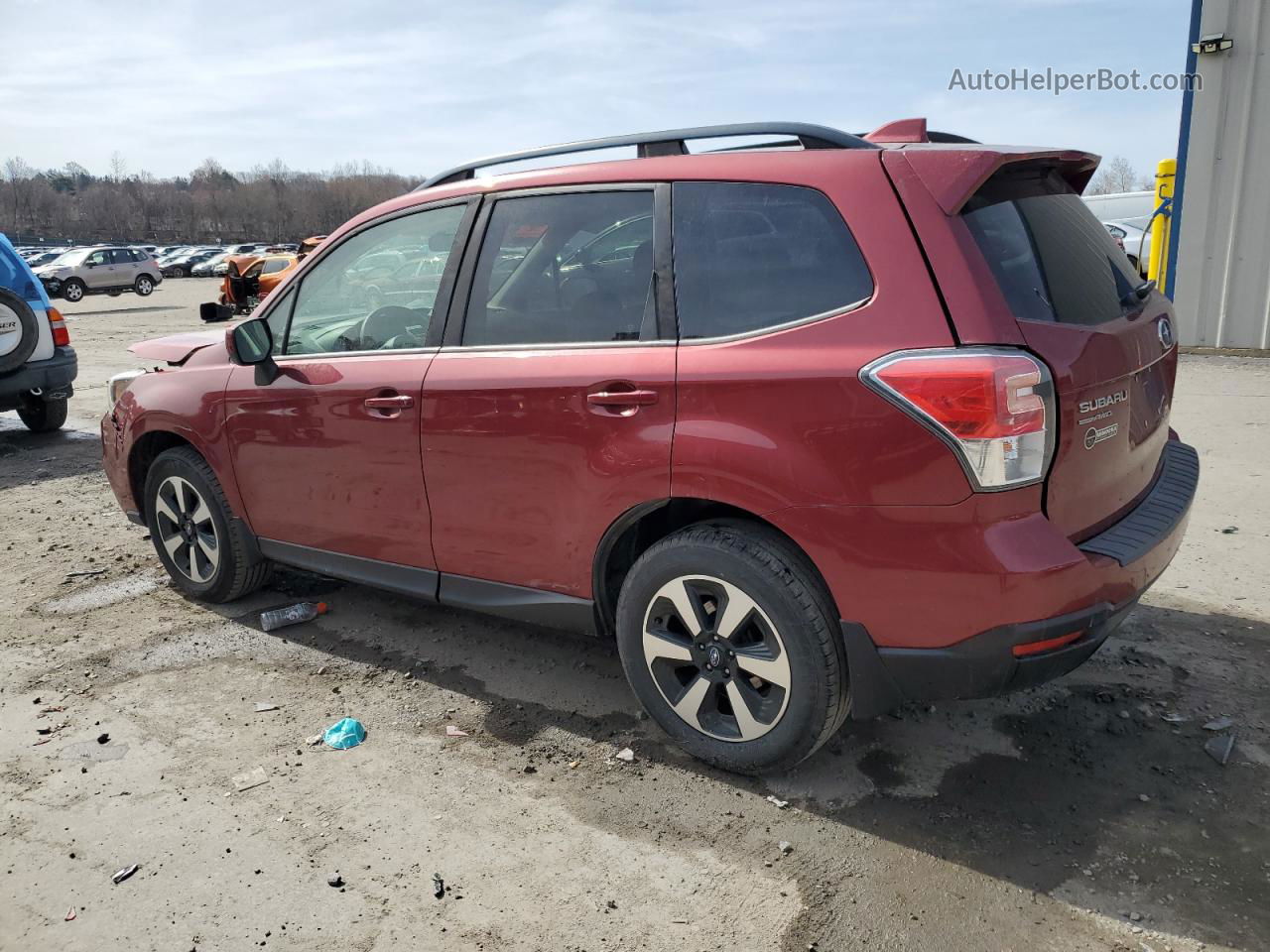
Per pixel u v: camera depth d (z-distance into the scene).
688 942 2.30
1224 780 2.86
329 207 128.38
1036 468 2.39
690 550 2.84
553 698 3.53
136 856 2.68
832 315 2.59
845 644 2.65
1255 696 3.33
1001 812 2.75
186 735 3.34
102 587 4.80
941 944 2.27
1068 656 2.50
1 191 127.88
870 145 2.74
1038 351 2.40
